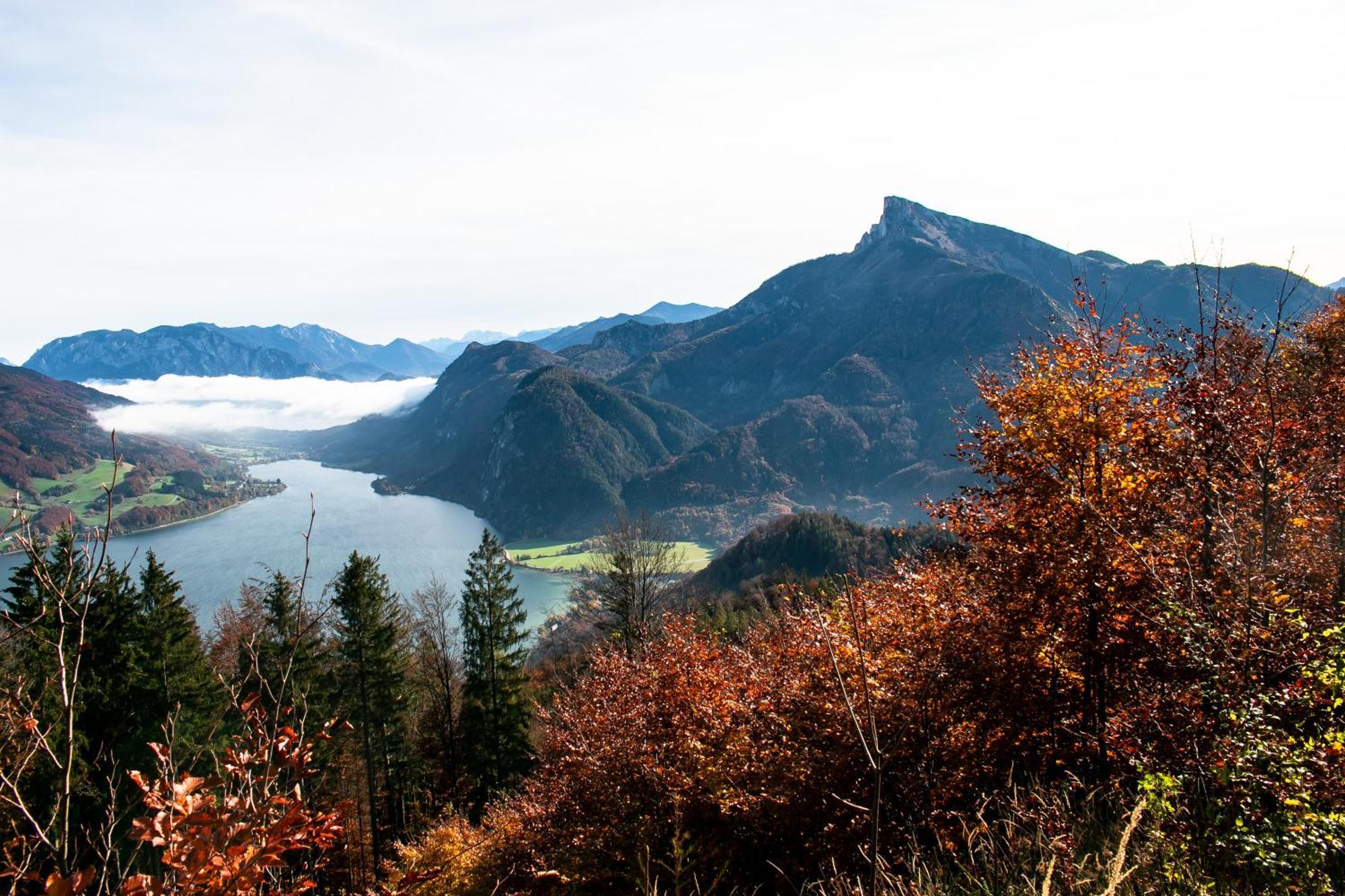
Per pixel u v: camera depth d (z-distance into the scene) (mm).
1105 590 7730
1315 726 3713
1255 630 4453
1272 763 3506
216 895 2607
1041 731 7941
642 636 23766
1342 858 3260
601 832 10523
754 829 8812
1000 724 8242
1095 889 3590
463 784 28750
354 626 24766
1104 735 6375
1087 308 8812
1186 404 7500
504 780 27125
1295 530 6945
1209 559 6836
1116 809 4789
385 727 25500
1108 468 8727
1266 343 7121
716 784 9227
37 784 8836
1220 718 4141
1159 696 6090
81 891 2484
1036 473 8789
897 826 7336
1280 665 4293
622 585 25516
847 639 8664
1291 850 3191
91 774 9633
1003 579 8781
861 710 8094
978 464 9633
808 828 8156
